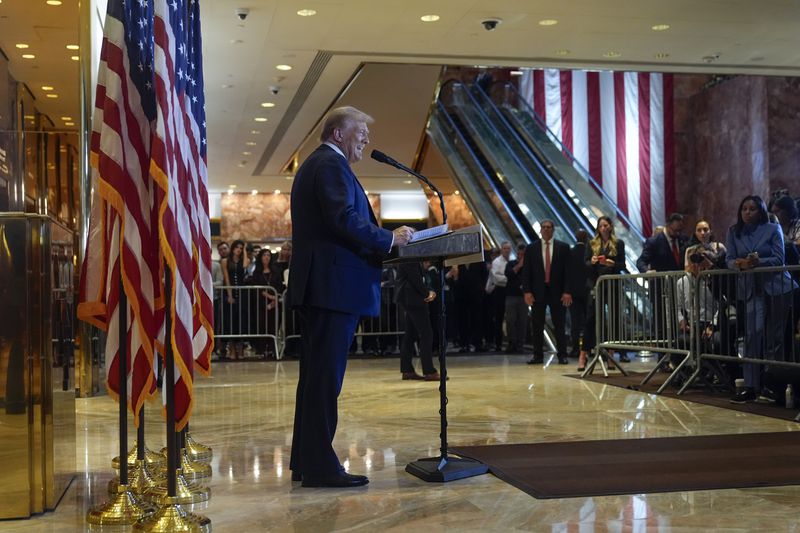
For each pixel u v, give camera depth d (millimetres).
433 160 19391
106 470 4297
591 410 6199
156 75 3191
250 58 11367
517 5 9523
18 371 3424
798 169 18094
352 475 3852
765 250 6461
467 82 21922
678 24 10391
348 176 3781
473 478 3955
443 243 3688
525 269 10430
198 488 3672
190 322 3271
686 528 3029
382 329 12461
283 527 3148
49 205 6922
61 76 6996
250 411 6391
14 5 7012
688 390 7359
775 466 4062
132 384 3453
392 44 10906
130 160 3396
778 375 6184
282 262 12398
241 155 19422
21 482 3387
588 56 11742
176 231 3213
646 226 20250
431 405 6582
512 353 12211
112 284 3529
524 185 16594
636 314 8141
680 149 20516
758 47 11461
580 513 3266
